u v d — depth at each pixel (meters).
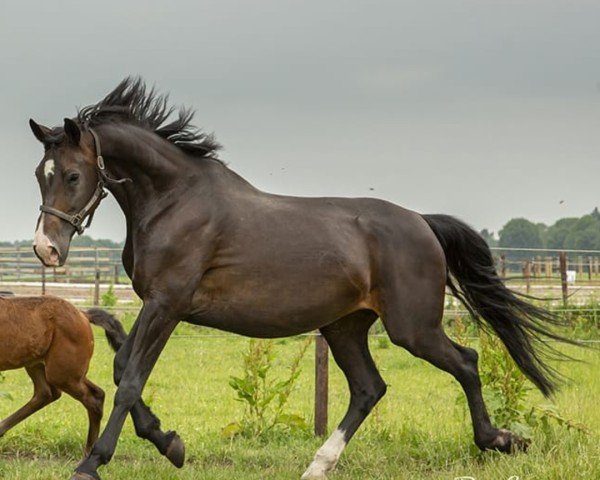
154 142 10.09
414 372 21.94
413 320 10.69
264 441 12.94
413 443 12.11
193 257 9.90
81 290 39.94
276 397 17.92
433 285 10.80
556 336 11.49
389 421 14.16
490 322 11.48
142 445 12.29
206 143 10.42
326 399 13.38
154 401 17.33
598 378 19.61
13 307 11.54
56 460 11.51
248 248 10.06
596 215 98.12
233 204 10.17
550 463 9.66
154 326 9.78
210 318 10.17
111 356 23.78
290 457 11.70
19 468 10.40
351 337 11.25
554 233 98.69
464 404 12.73
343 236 10.43
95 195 9.88
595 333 24.75
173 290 9.84
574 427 11.62
